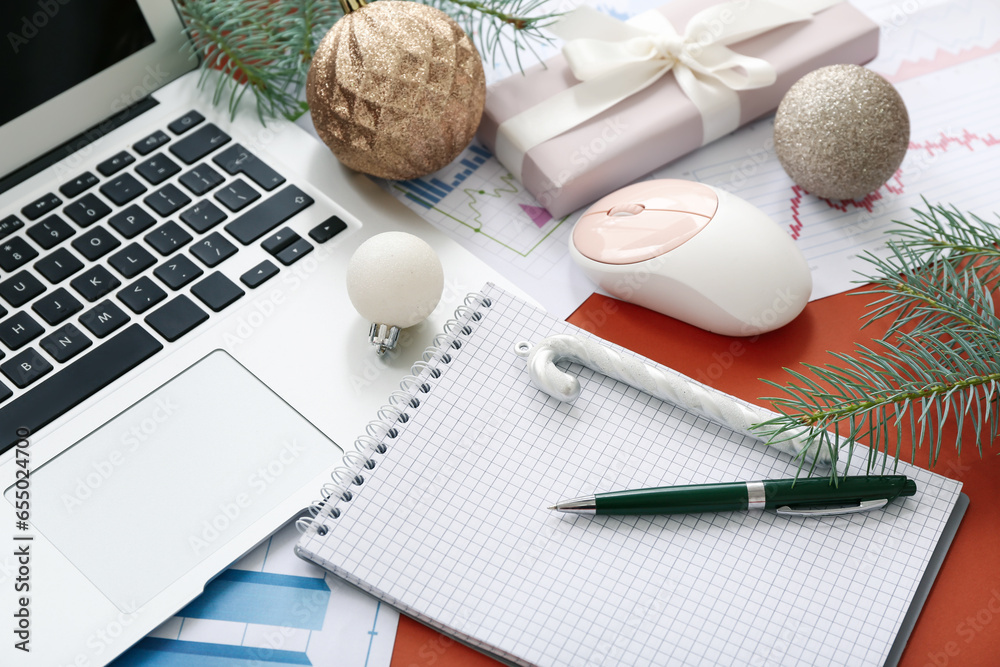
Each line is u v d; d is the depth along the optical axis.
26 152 0.61
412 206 0.63
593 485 0.48
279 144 0.64
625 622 0.44
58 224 0.59
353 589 0.47
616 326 0.57
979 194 0.62
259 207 0.60
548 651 0.43
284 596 0.47
